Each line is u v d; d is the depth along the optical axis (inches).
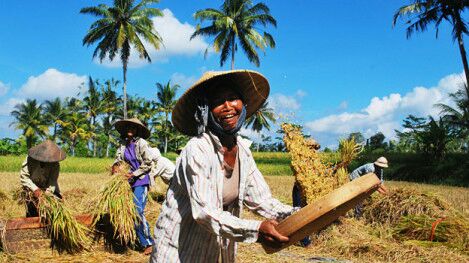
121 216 238.2
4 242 231.1
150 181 257.3
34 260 224.1
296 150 222.8
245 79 98.7
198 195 89.6
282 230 84.0
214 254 97.5
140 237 248.2
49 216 236.1
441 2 1253.7
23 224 236.1
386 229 314.2
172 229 95.7
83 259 228.4
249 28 1897.1
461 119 1369.3
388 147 1835.6
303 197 220.1
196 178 90.6
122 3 1881.2
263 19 1887.3
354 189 81.9
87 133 2829.7
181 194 96.6
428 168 1147.3
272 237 85.0
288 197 524.1
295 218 83.0
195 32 1889.8
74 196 365.7
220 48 1870.1
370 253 260.7
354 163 1289.4
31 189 242.7
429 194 342.3
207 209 89.1
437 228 297.9
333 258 254.8
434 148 1197.1
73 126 2847.0
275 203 104.1
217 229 88.3
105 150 2979.8
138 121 259.8
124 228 237.8
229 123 94.7
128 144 261.6
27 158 245.1
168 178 276.7
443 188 793.6
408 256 254.4
